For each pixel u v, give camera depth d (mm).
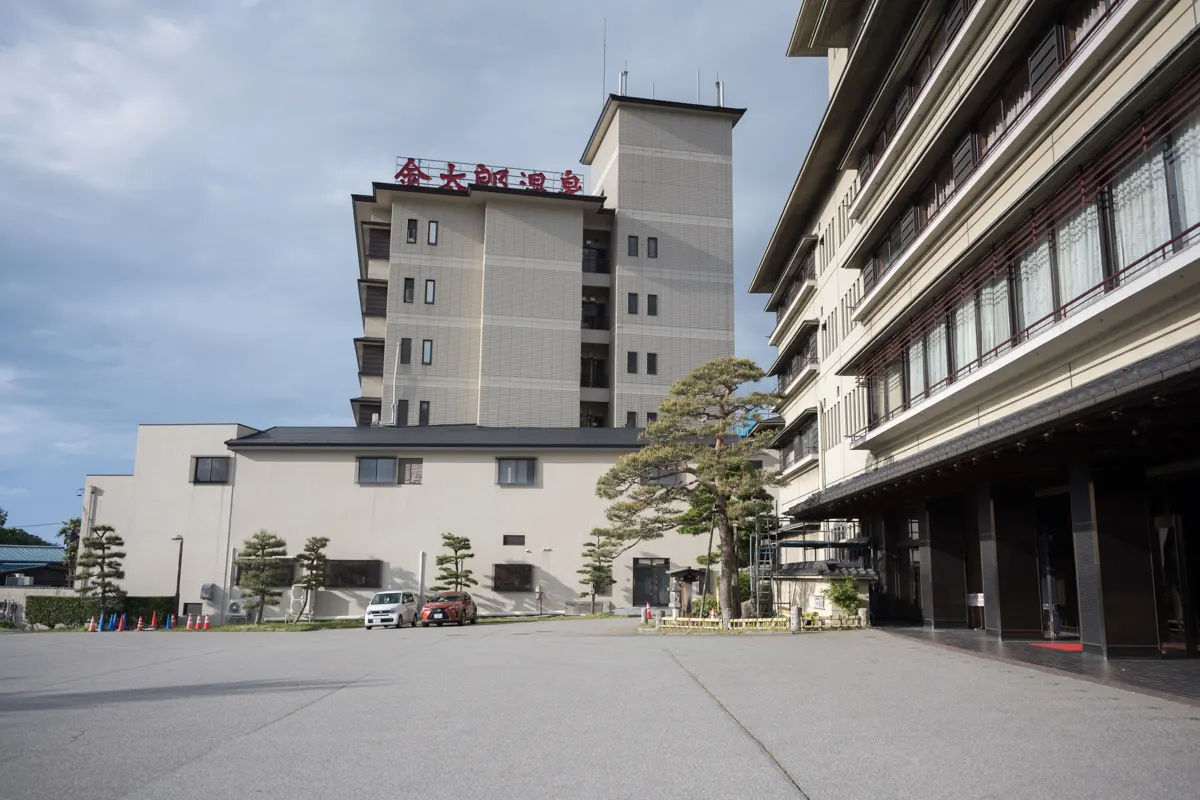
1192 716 8992
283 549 40719
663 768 6871
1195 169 12289
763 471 28266
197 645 22844
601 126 65062
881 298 26719
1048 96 15797
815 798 5934
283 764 7188
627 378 58438
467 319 57469
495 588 41969
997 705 9867
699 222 61594
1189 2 12570
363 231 62594
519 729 8703
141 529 42344
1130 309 13734
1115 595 14203
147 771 6977
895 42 25188
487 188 57344
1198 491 14852
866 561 29531
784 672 13688
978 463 15219
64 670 15750
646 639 22812
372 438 44250
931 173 22781
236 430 43500
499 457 43344
